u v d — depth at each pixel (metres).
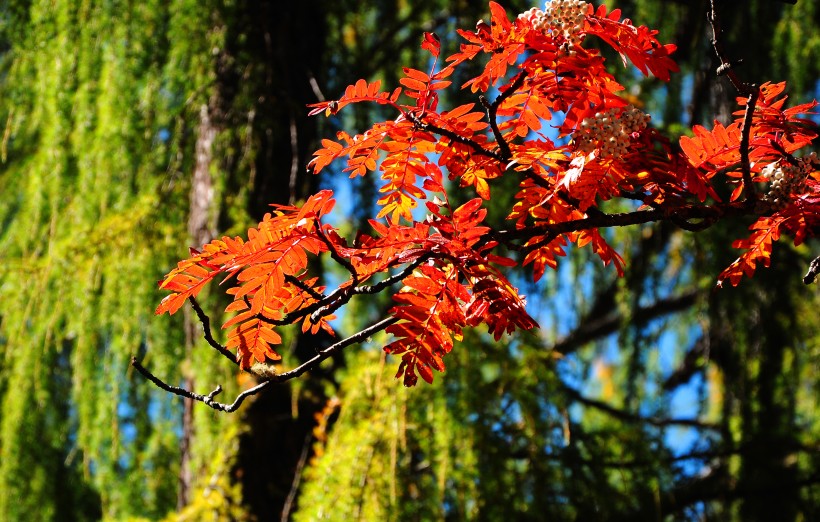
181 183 4.18
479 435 3.38
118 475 4.11
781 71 4.16
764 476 3.96
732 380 4.21
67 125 4.02
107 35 3.95
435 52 1.66
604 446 3.80
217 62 4.10
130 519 3.69
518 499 3.38
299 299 1.68
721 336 4.30
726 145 1.64
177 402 4.03
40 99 4.05
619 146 1.54
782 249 4.10
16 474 4.29
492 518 3.32
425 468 3.46
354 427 3.51
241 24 4.10
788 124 1.70
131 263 3.97
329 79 4.50
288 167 4.10
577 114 1.59
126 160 4.09
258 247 1.50
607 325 5.57
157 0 4.04
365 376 3.53
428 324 1.53
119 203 4.20
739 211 1.65
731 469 4.05
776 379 4.12
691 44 4.14
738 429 4.11
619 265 1.73
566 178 1.55
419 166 1.73
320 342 4.07
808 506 3.86
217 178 3.98
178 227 4.07
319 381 3.91
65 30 3.93
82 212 4.11
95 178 4.08
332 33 4.68
